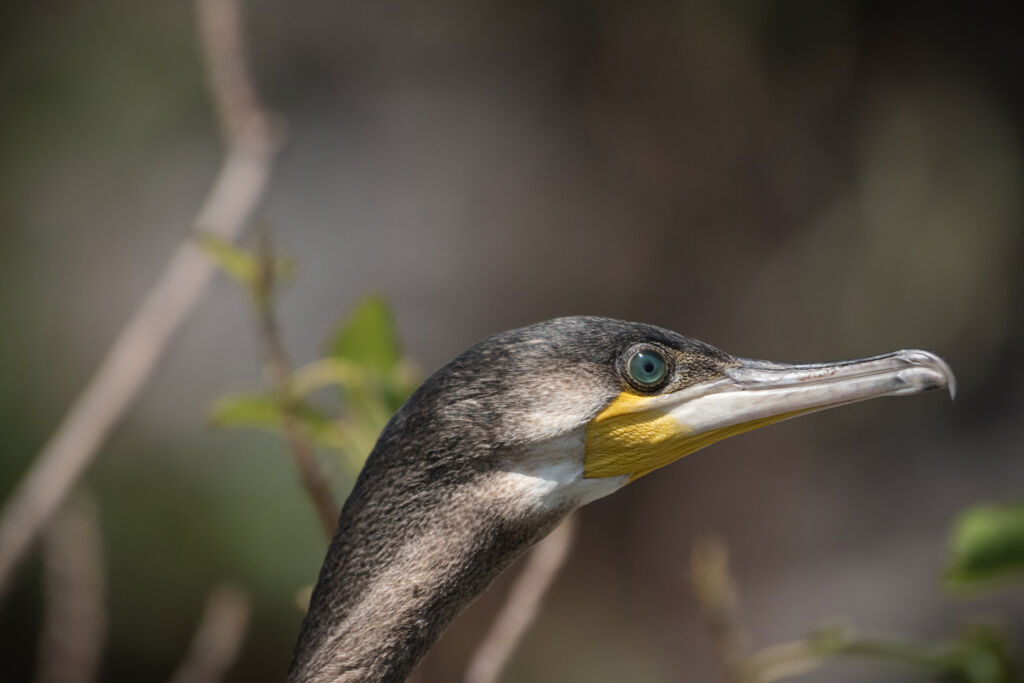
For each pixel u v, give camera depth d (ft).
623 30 49.19
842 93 47.75
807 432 46.50
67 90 41.45
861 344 44.65
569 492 12.05
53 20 42.19
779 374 12.69
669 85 48.98
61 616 18.92
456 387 11.72
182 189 40.65
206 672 19.27
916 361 12.74
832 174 47.26
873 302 45.01
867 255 45.44
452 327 42.11
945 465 43.62
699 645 43.06
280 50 45.09
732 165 48.57
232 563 34.91
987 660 13.67
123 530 34.96
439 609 11.41
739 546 45.06
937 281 44.50
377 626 11.27
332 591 11.39
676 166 48.73
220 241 13.20
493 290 43.39
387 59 46.50
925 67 46.70
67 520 19.04
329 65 45.57
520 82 48.16
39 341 37.86
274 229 41.01
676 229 47.88
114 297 38.88
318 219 41.86
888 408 45.78
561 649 42.34
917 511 43.19
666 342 12.53
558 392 11.97
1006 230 44.50
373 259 41.65
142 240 39.75
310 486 13.64
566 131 47.93
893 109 46.68
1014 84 45.91
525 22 49.01
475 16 48.32
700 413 12.49
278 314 38.68
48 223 39.81
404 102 45.75
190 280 18.22
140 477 35.37
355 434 13.85
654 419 12.35
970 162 45.16
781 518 45.06
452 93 46.70
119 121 41.50
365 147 44.21
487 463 11.65
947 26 46.68
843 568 42.55
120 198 40.57
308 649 11.35
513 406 11.78
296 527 34.91
